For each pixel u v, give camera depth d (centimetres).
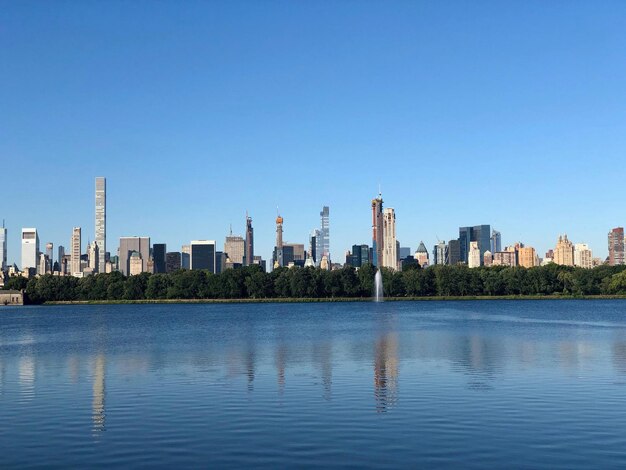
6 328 13462
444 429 3425
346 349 7556
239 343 8694
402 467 2831
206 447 3147
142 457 3012
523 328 11331
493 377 5116
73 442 3278
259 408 3991
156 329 12450
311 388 4684
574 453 3003
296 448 3111
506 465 2844
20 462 2966
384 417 3706
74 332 11912
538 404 4022
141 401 4281
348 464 2875
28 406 4166
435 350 7312
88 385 5000
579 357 6481
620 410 3841
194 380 5156
